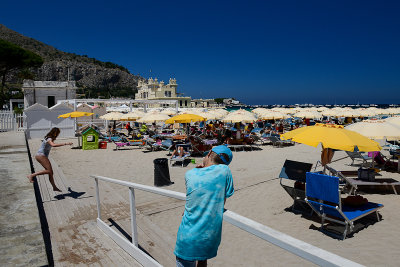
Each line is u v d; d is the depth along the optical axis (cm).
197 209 194
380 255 399
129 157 1219
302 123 2583
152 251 370
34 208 402
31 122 1773
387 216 548
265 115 1970
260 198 664
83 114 1530
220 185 196
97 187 422
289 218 547
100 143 1484
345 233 455
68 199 565
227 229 453
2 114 1783
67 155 1268
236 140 1443
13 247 293
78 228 423
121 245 354
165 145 1362
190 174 204
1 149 943
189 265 199
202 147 1288
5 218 367
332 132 537
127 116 1911
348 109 2395
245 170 962
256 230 150
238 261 364
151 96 7906
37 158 545
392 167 946
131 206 318
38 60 5347
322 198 478
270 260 362
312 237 466
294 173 589
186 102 7869
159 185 758
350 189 684
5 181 543
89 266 312
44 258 273
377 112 2566
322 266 111
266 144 1622
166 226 489
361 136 553
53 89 3394
